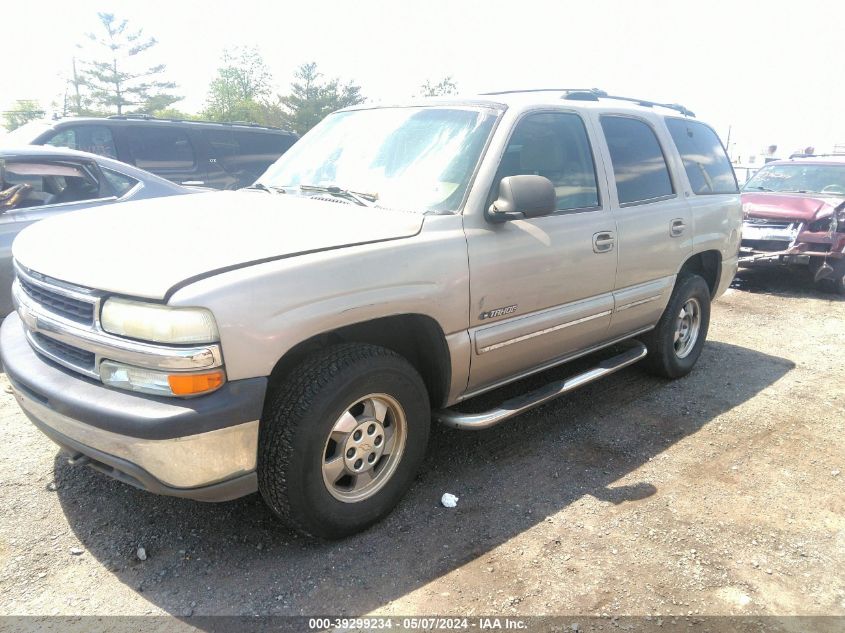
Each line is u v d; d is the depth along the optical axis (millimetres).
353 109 4219
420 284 2943
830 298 8695
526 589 2686
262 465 2654
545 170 3678
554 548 2967
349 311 2678
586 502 3369
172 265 2441
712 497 3465
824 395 5016
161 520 3072
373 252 2795
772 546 3047
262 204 3322
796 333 6871
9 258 5312
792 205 8938
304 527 2777
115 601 2547
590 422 4355
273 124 72750
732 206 5367
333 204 3314
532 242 3471
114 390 2459
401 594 2631
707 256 5266
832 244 8570
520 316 3525
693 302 5164
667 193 4652
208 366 2340
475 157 3365
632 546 3002
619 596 2666
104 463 2545
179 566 2762
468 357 3273
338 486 2971
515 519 3189
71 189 6109
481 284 3225
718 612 2598
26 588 2598
